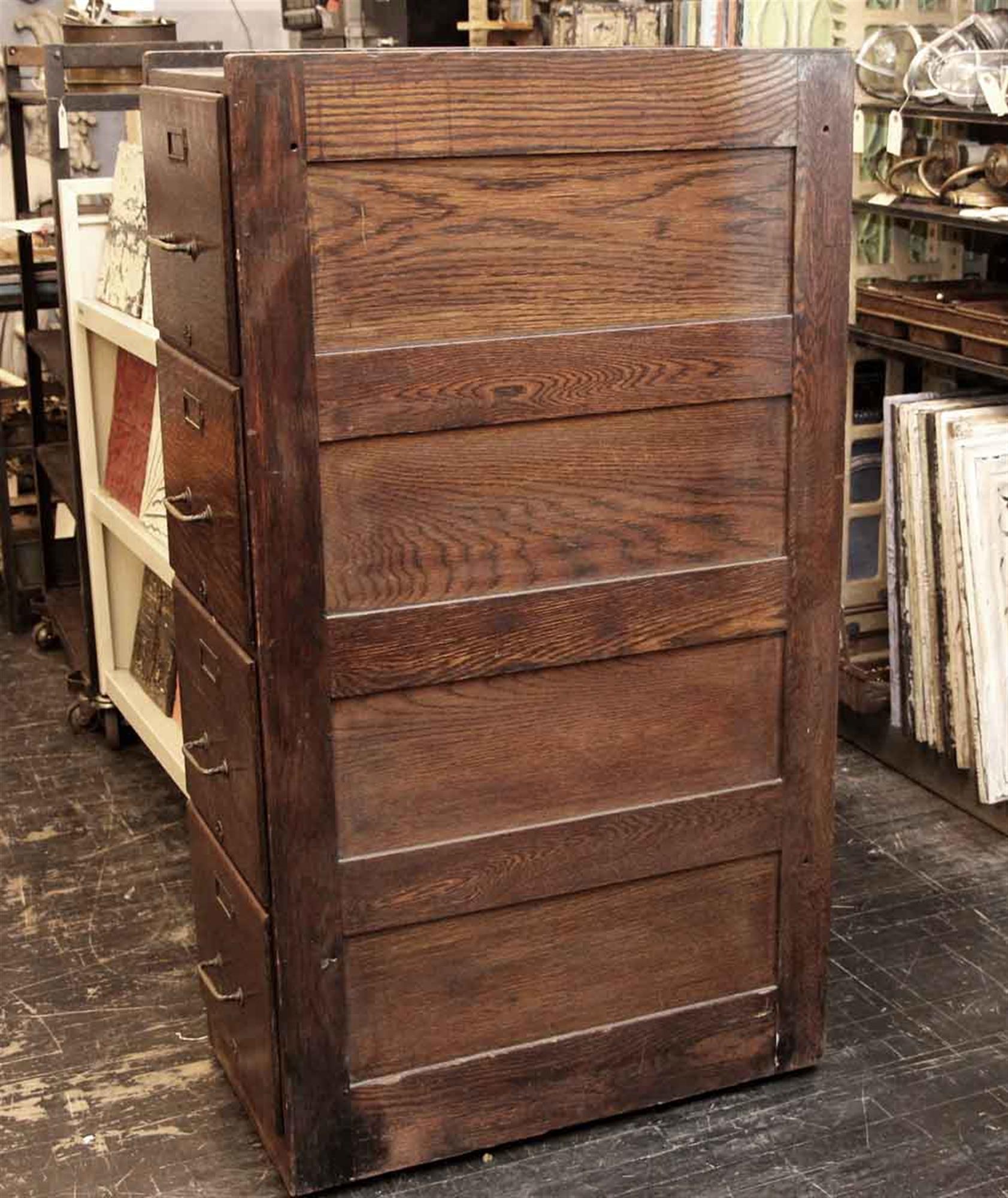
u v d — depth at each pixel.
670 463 2.35
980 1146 2.53
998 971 3.04
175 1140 2.59
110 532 4.00
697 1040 2.60
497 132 2.12
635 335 2.26
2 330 5.70
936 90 3.49
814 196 2.32
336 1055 2.37
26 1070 2.79
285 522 2.14
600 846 2.44
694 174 2.25
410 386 2.16
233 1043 2.61
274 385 2.09
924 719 3.68
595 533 2.33
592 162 2.19
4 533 4.96
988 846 3.54
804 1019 2.67
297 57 1.99
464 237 2.15
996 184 3.49
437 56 2.06
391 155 2.07
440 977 2.41
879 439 4.11
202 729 2.54
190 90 2.17
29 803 3.85
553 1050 2.50
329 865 2.29
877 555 4.14
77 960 3.15
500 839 2.38
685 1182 2.45
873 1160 2.49
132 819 3.76
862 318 3.88
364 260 2.10
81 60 3.94
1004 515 3.40
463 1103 2.46
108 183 3.84
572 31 3.99
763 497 2.42
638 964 2.53
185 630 2.55
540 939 2.46
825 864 2.61
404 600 2.24
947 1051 2.78
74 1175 2.50
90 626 4.16
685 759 2.48
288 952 2.30
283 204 2.04
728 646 2.46
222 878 2.52
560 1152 2.53
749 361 2.35
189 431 2.35
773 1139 2.55
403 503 2.21
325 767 2.25
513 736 2.36
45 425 4.79
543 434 2.26
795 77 2.26
